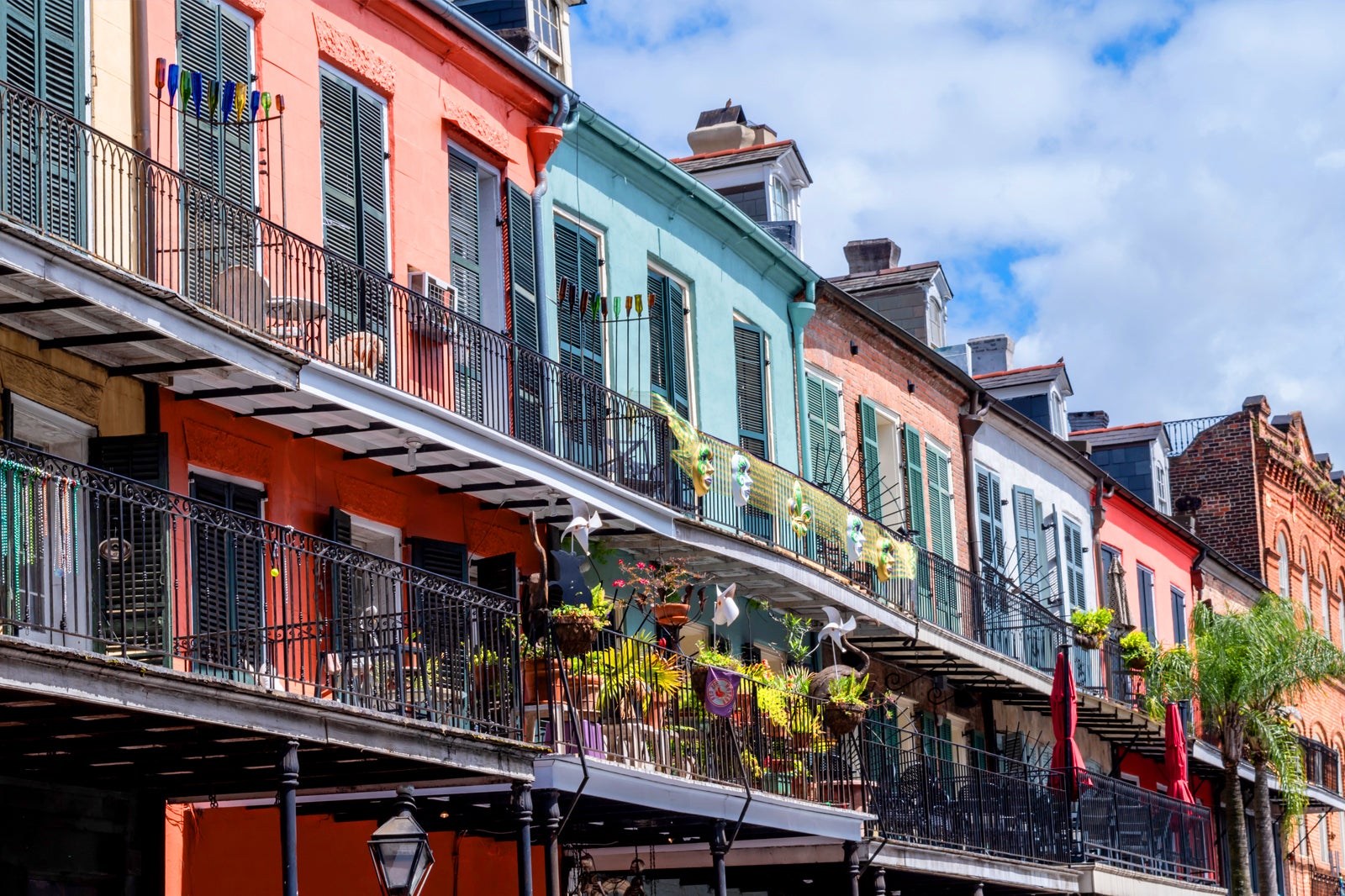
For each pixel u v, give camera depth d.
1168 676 35.50
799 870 22.92
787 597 24.03
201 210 15.03
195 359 14.91
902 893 26.59
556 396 19.84
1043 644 31.77
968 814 25.12
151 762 14.38
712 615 23.16
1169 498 47.50
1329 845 48.41
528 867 15.67
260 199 16.75
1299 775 36.75
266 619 14.32
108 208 14.88
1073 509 37.22
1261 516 49.00
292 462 16.88
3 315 13.77
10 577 11.77
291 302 15.70
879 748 23.12
